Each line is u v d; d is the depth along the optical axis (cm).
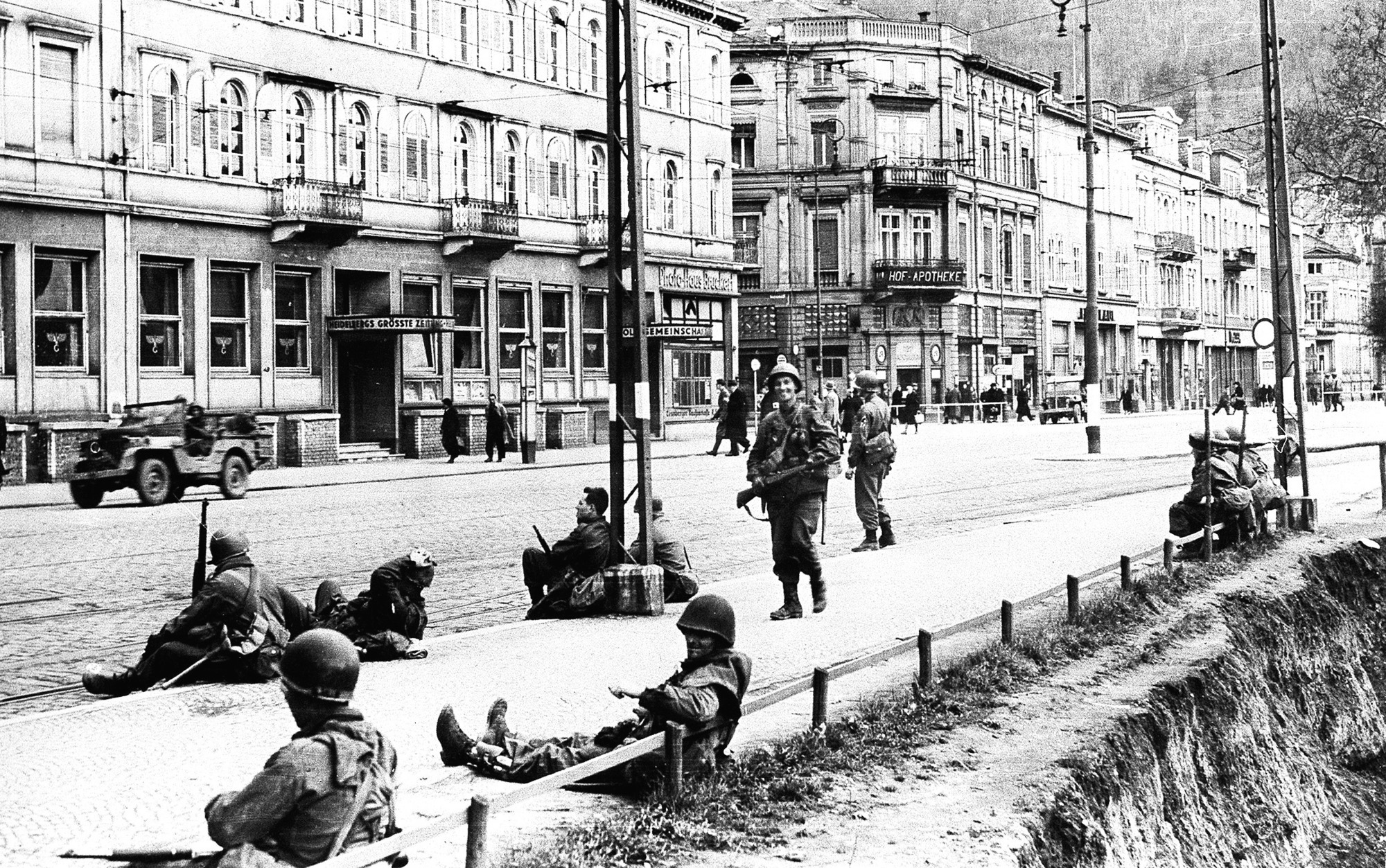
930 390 7331
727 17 5956
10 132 3281
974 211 7662
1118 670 1127
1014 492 2834
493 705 768
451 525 2316
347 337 4244
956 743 868
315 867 478
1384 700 1614
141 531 2256
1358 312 13612
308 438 3962
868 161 7238
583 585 1366
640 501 1401
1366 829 1292
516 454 4581
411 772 764
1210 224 11194
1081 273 8975
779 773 763
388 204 4303
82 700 1043
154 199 3606
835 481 3189
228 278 3856
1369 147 3891
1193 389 10800
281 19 3991
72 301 3453
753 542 2059
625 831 653
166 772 777
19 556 1928
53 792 736
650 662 1099
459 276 4591
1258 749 1197
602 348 5312
